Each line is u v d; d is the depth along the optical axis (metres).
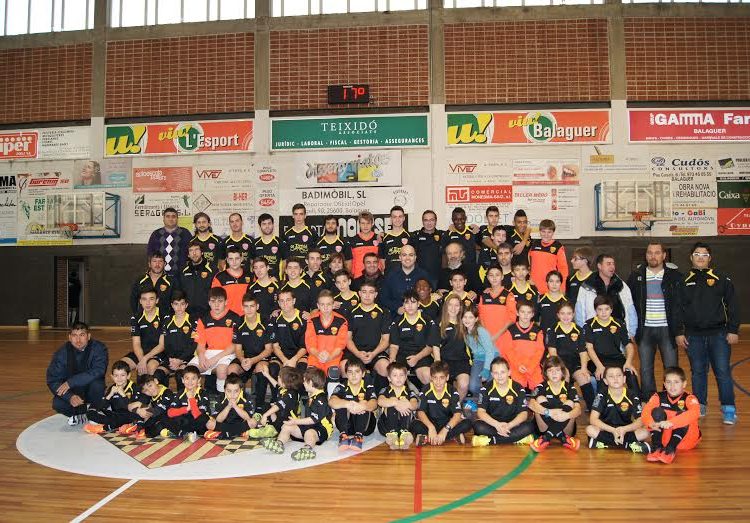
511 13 11.96
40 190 12.77
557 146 11.80
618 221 11.64
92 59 12.73
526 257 6.98
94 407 5.09
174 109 12.45
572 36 11.84
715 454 4.25
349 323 5.79
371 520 3.08
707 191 11.64
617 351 5.25
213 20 12.50
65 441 4.72
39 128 12.80
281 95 12.23
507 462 4.14
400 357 5.63
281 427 4.78
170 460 4.20
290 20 12.29
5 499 3.42
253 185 12.23
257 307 5.92
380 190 12.02
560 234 11.75
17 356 9.03
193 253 6.46
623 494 3.46
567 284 6.25
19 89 12.95
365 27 12.16
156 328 6.10
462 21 12.03
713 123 11.68
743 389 6.51
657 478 3.75
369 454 4.36
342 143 12.09
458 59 12.00
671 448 4.09
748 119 11.65
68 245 12.73
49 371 5.29
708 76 11.70
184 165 12.38
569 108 11.80
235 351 5.75
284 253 7.24
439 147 11.95
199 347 5.67
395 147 12.02
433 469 3.97
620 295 5.48
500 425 4.53
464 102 11.95
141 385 5.39
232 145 12.27
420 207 11.97
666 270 5.31
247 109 12.27
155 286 6.64
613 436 4.40
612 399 4.49
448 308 5.41
